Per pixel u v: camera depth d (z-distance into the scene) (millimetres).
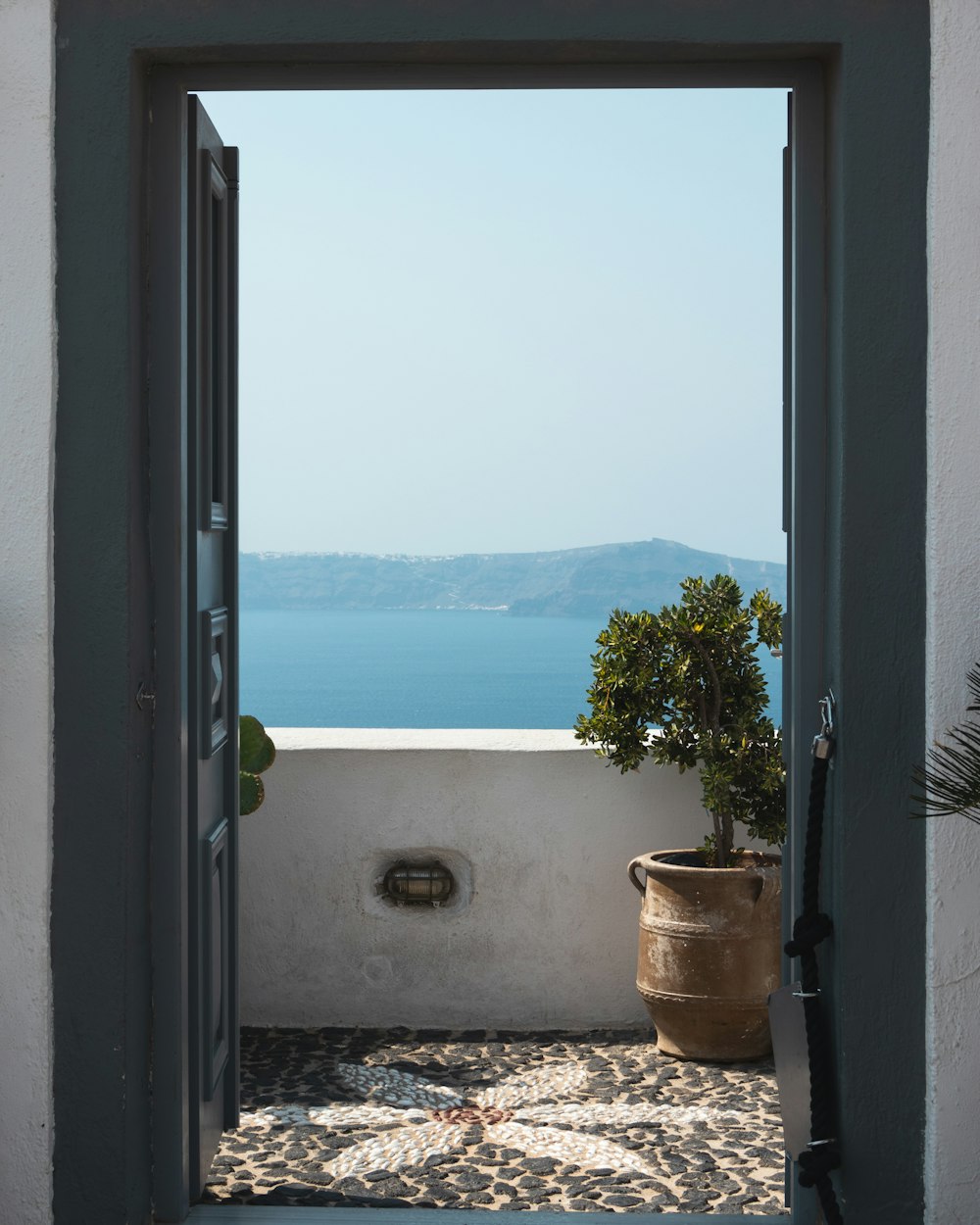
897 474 2445
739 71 2545
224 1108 3209
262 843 4359
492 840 4348
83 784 2477
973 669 2416
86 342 2465
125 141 2457
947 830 2428
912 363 2438
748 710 4141
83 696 2477
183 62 2537
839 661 2459
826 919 2512
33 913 2469
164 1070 2648
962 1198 2432
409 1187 3010
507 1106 3617
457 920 4359
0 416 2459
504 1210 2793
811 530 2574
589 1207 2893
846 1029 2463
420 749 4348
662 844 4348
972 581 2420
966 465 2418
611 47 2453
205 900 2785
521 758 4344
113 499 2469
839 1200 2512
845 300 2441
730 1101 3654
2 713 2459
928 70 2428
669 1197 2953
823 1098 2467
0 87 2451
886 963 2455
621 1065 3984
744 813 4078
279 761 4359
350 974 4363
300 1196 2928
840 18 2426
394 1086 3785
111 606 2471
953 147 2408
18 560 2459
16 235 2451
